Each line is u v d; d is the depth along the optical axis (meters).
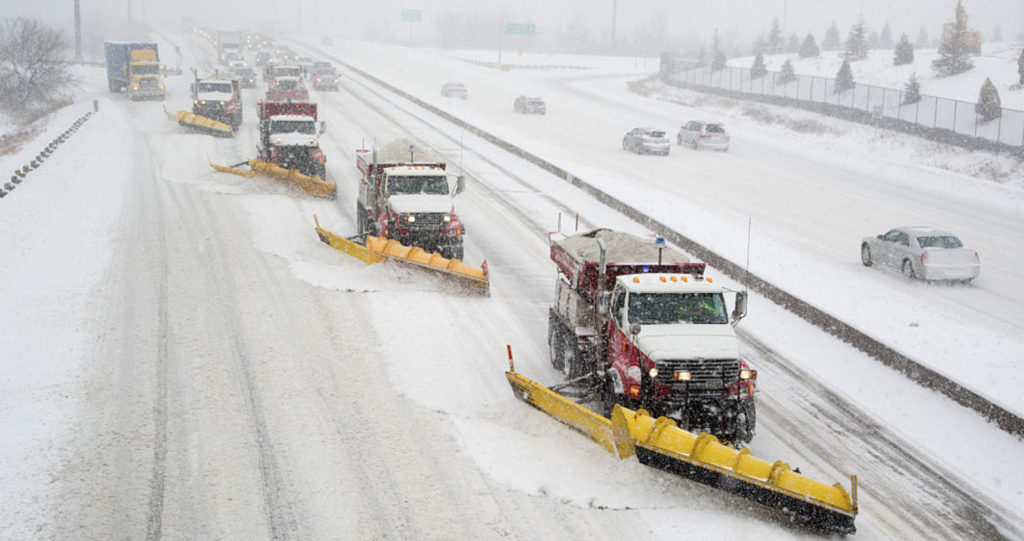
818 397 14.46
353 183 32.72
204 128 43.28
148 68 60.78
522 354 16.09
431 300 19.06
